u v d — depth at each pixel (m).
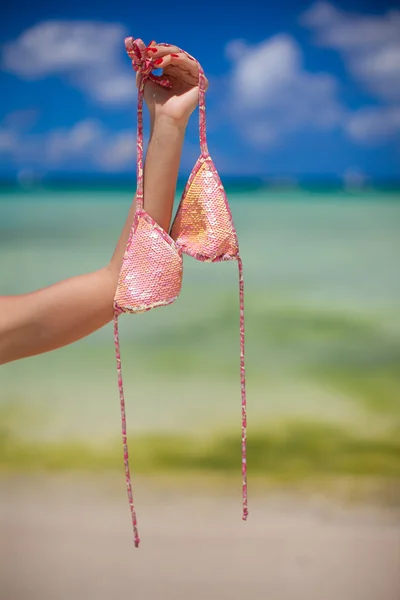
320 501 4.29
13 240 13.66
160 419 6.25
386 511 4.09
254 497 4.36
